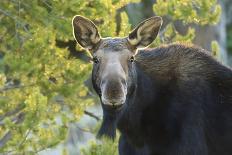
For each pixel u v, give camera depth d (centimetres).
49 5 2181
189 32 2411
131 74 1744
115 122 1777
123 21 2280
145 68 1838
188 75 1850
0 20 2214
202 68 1864
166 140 1822
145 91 1820
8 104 2227
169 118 1820
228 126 1850
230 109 1856
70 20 2150
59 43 2641
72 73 2206
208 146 1848
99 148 2100
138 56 1841
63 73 2216
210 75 1864
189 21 2400
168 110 1822
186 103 1825
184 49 1878
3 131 2227
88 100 2309
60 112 2270
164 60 1856
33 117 2059
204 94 1844
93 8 2173
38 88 2088
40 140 2106
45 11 2152
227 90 1864
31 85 2203
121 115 1777
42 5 2209
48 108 2227
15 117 2294
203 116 1833
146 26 1795
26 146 2097
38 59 2164
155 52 1864
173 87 1834
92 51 1791
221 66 1880
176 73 1848
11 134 2211
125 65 1728
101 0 2169
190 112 1820
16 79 2270
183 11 2378
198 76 1855
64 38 2202
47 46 2164
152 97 1827
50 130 2148
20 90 2233
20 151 2089
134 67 1772
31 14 2161
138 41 1784
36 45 2144
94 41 1786
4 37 2219
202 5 2395
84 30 1792
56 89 2211
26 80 2203
